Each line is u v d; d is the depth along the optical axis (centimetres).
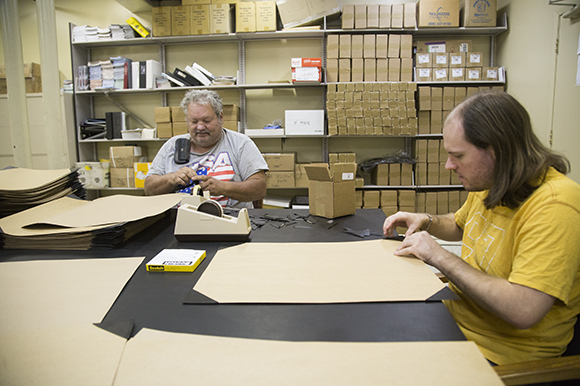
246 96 340
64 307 55
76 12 342
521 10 290
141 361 42
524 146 63
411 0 331
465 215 96
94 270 71
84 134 330
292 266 72
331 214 118
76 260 77
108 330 48
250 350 44
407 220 95
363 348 44
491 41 327
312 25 313
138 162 321
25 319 51
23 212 97
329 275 67
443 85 322
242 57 330
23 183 108
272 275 67
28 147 261
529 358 66
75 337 46
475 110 65
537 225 60
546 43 265
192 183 152
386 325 50
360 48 298
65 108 320
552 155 66
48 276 67
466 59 303
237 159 184
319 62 295
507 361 67
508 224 70
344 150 340
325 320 51
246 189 165
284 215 125
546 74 265
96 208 102
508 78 310
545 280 55
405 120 298
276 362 41
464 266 65
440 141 307
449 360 41
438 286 61
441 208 312
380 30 302
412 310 54
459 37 326
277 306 55
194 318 52
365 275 67
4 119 334
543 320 66
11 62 246
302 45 331
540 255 57
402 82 297
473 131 64
